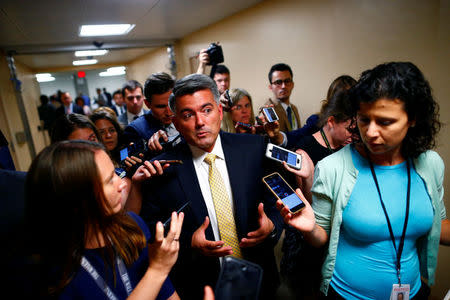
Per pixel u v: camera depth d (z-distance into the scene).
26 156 4.01
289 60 2.88
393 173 0.80
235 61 3.69
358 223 0.81
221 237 1.01
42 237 0.63
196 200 1.00
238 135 1.14
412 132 0.76
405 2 1.80
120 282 0.72
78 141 0.65
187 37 4.64
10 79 3.83
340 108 1.17
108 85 9.09
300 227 0.82
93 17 2.92
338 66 2.38
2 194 0.93
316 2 2.45
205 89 0.92
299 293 1.25
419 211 0.79
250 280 0.59
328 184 0.86
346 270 0.87
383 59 2.00
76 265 0.64
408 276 0.83
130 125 1.89
